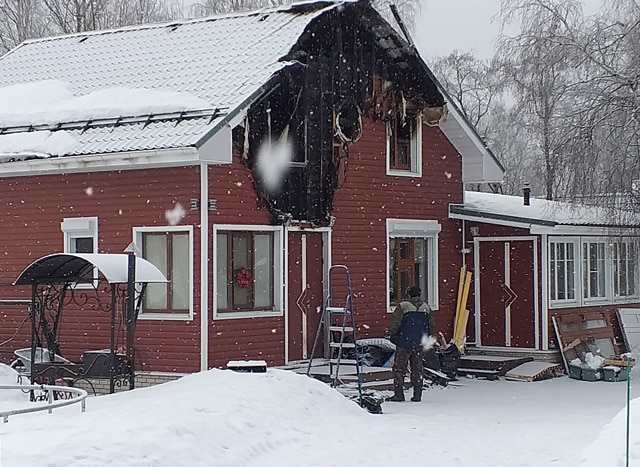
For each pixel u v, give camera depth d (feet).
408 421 55.36
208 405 48.32
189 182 64.90
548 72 83.25
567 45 82.38
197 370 64.39
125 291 64.54
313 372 68.23
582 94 80.38
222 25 80.18
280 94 70.08
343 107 74.74
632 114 78.13
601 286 88.12
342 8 73.87
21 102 75.56
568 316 82.94
